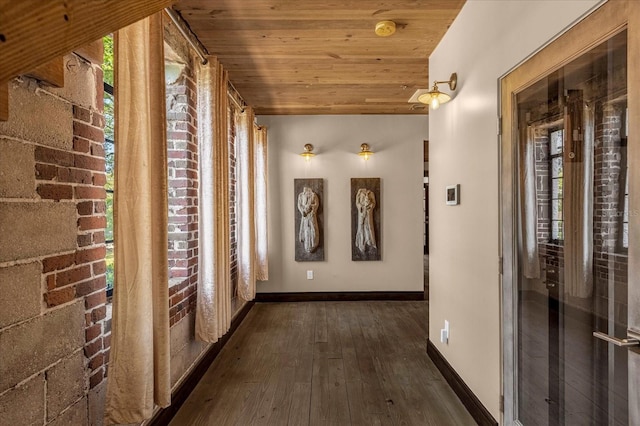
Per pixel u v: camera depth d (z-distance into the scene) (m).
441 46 2.42
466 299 2.03
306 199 4.31
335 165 4.37
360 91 3.51
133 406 1.34
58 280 1.14
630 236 1.01
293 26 2.22
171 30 2.01
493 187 1.71
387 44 2.48
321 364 2.61
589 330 1.29
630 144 1.00
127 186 1.34
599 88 1.16
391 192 4.38
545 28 1.33
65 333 1.17
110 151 1.81
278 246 4.38
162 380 1.50
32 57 0.37
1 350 0.94
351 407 2.03
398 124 4.37
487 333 1.78
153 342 1.49
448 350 2.33
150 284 1.41
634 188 0.99
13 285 0.98
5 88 0.49
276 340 3.10
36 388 1.05
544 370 1.54
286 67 2.89
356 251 4.35
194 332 2.29
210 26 2.21
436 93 2.08
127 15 0.44
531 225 1.54
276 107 4.06
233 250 3.40
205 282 2.22
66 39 0.39
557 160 1.38
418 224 4.39
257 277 3.99
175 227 2.21
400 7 2.02
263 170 4.01
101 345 1.36
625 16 1.01
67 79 1.19
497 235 1.68
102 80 1.38
